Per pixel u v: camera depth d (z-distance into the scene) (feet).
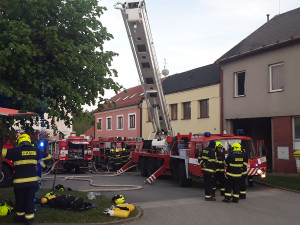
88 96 27.96
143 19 36.11
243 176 30.63
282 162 49.39
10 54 21.89
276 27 57.93
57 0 25.49
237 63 57.52
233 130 59.52
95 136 115.85
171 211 26.20
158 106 44.62
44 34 24.99
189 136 45.78
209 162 30.76
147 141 54.75
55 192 32.45
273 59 51.16
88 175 56.90
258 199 31.42
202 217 24.16
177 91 73.20
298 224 22.26
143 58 39.65
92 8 27.53
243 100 56.08
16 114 21.30
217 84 62.08
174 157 43.57
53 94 26.96
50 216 22.27
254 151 38.40
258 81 53.47
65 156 59.88
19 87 24.66
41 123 27.37
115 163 61.67
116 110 101.76
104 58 27.73
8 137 25.96
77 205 24.25
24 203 20.75
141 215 24.62
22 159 20.51
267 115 51.93
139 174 59.77
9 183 38.45
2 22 23.08
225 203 29.53
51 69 25.64
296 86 47.78
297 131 48.21
